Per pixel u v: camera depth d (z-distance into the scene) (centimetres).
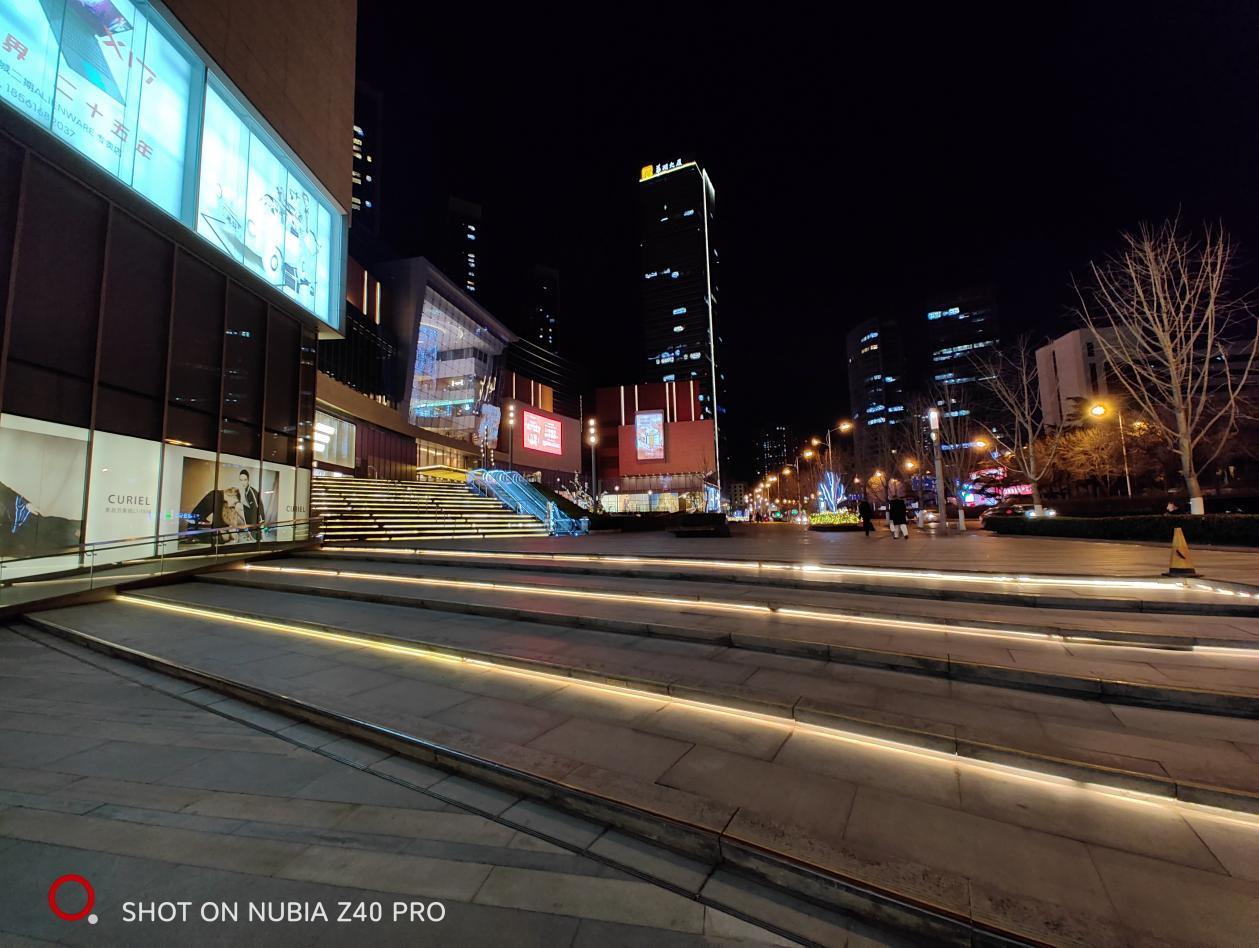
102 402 1170
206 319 1482
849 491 7025
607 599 916
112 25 1203
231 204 1567
